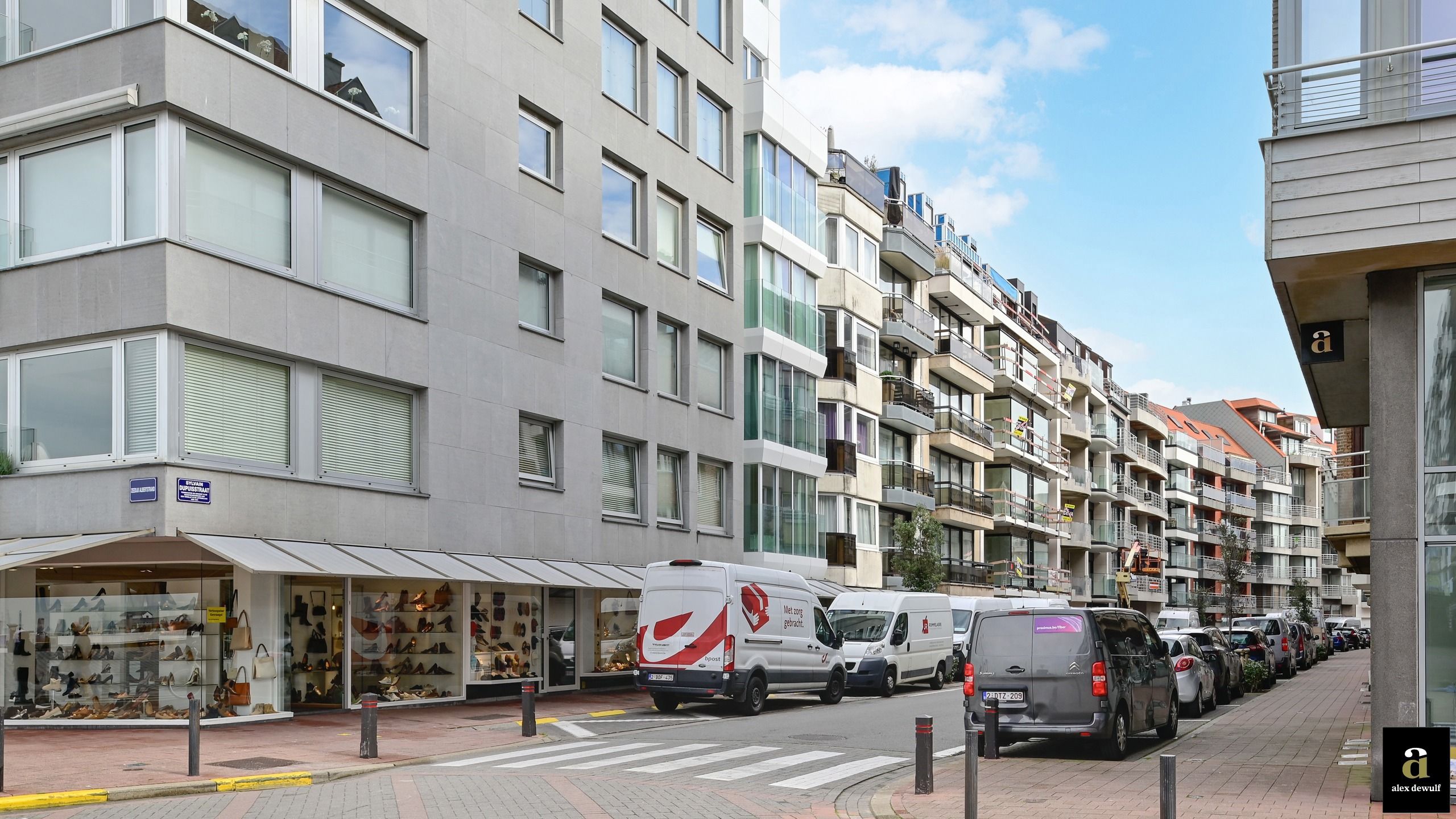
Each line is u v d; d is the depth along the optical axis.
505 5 25.02
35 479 18.22
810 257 37.34
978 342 58.66
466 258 23.48
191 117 18.08
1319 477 115.88
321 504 19.97
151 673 18.75
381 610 21.61
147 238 17.75
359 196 21.45
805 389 37.03
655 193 30.11
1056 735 15.13
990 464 59.84
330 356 20.30
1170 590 90.38
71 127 18.38
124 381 17.84
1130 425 86.56
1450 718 11.42
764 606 22.45
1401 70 11.80
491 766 14.95
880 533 45.62
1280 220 11.95
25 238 18.86
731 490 32.75
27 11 18.95
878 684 26.98
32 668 18.94
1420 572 11.62
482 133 24.12
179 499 17.41
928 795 12.38
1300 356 14.73
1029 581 61.81
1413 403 11.81
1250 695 29.08
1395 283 12.05
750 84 34.94
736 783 13.44
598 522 27.09
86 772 13.62
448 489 22.70
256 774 13.63
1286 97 12.16
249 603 19.00
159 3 17.77
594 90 27.84
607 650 27.77
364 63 21.62
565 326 26.39
